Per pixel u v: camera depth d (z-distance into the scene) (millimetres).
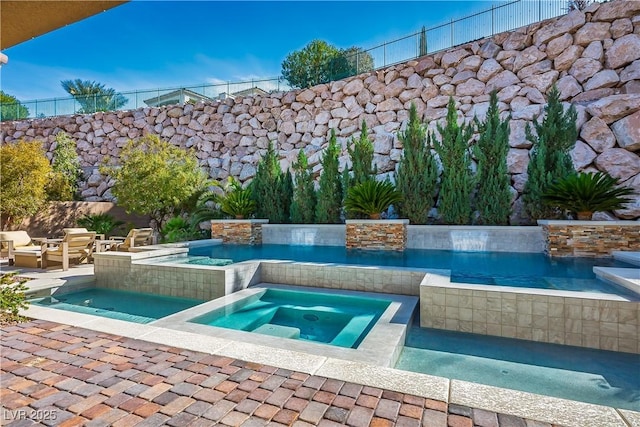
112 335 3525
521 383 3393
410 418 2088
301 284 7039
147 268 7227
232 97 19516
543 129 10508
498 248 10203
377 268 6453
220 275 6395
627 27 11859
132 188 14438
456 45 16031
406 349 4195
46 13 3074
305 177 13758
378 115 16078
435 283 5016
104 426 2047
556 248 8906
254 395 2375
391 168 14797
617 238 8430
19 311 4293
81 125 20938
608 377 3484
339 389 2455
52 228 16172
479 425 2014
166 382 2568
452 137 11422
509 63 13766
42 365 2857
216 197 15523
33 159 14609
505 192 10852
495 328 4539
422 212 11742
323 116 17281
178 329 4289
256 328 5070
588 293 4359
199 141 19422
